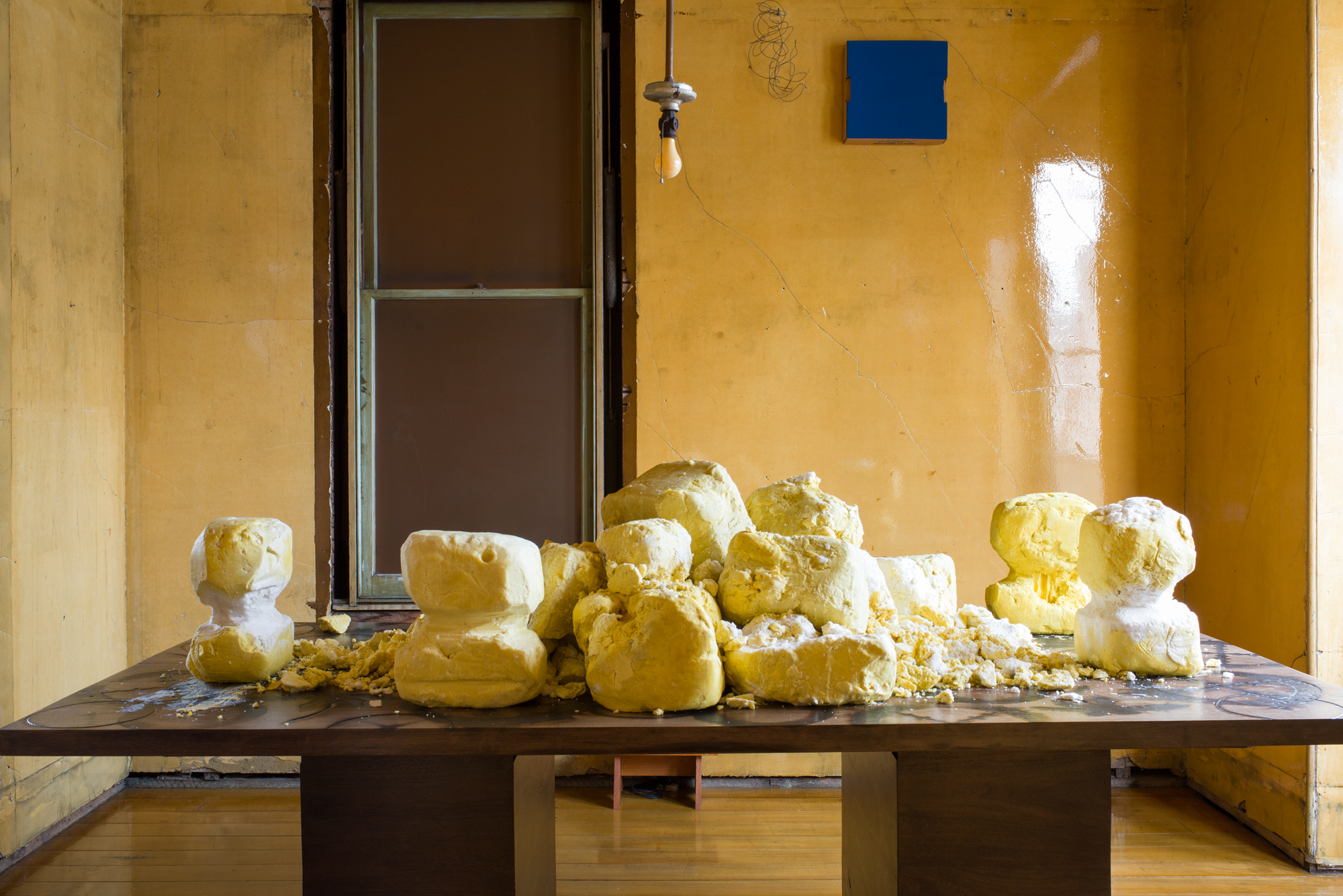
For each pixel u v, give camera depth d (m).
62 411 2.80
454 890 1.43
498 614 1.42
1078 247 3.21
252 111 3.18
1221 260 2.99
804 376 3.18
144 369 3.18
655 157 3.14
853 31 3.18
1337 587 2.52
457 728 1.31
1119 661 1.58
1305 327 2.55
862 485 3.19
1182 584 3.19
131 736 1.31
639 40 3.16
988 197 3.19
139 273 3.18
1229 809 2.92
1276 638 2.67
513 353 3.26
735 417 3.17
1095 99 3.21
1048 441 3.20
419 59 3.25
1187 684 1.53
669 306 3.17
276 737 1.31
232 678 1.58
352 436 3.21
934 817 1.42
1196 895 2.40
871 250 3.18
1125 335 3.22
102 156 3.05
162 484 3.17
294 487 3.18
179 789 3.11
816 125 3.18
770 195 3.17
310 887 1.44
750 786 3.11
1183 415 3.21
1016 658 1.64
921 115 3.14
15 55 2.59
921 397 3.19
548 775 1.83
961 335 3.20
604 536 1.63
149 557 3.18
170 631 3.18
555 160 3.26
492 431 3.26
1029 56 3.19
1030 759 1.42
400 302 3.25
